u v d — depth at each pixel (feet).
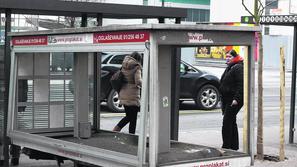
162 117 26.35
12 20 40.24
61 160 32.73
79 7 34.63
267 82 127.34
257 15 39.06
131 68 40.75
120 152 25.62
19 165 35.45
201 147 28.71
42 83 33.58
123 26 23.61
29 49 30.68
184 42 23.52
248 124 26.32
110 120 59.88
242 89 38.68
